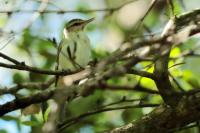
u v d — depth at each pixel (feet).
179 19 31.12
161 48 25.99
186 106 32.58
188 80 41.75
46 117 35.60
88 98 43.93
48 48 49.37
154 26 53.78
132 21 54.49
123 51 26.99
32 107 35.96
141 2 55.77
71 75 34.71
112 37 54.39
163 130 33.42
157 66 31.42
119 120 45.55
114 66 25.03
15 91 29.22
